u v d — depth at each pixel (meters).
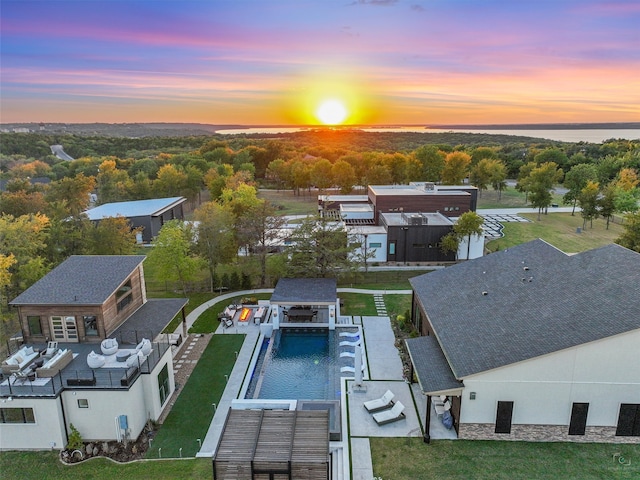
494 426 18.53
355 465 17.28
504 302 22.30
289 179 98.69
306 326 31.33
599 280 20.23
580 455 17.55
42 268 31.69
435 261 47.53
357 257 43.00
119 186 75.69
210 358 27.19
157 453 18.77
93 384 19.22
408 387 23.30
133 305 27.30
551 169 69.31
